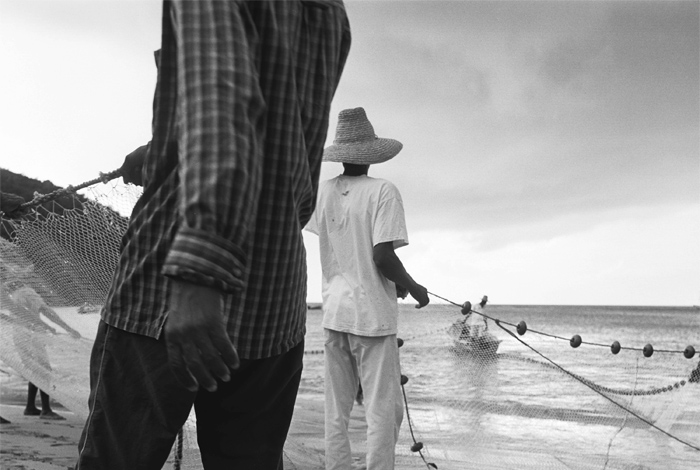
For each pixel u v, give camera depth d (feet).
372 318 13.47
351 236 13.74
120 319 4.90
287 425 5.81
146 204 4.92
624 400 15.47
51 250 12.94
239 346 5.08
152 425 4.86
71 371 13.65
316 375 58.03
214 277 3.87
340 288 13.88
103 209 12.41
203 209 3.90
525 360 15.81
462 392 15.74
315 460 15.24
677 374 15.49
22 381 34.22
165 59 4.86
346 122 14.39
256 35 4.75
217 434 5.55
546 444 14.96
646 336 188.03
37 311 13.48
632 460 14.37
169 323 3.95
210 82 4.07
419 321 16.10
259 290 5.07
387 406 13.51
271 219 5.01
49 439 19.24
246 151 4.03
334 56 5.54
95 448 4.90
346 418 14.28
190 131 4.03
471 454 15.03
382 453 13.41
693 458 14.46
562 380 15.61
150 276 4.87
